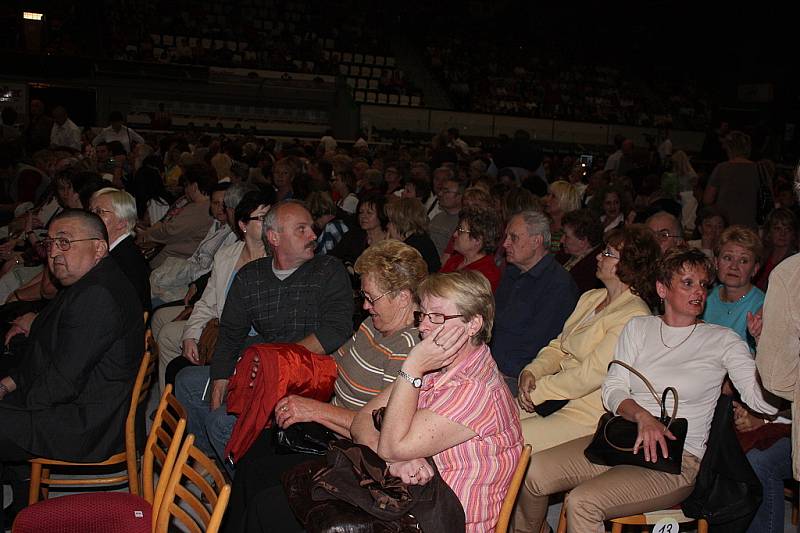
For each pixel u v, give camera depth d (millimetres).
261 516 2449
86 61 17484
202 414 3570
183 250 5609
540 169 9227
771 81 23672
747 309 3373
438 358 2111
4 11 18219
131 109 18125
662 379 2779
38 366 3072
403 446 2092
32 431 2910
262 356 2807
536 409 3223
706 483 2680
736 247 3342
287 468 2738
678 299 2783
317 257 3475
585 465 2875
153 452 2604
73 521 2439
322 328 3291
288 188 7566
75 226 3035
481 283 2225
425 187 6691
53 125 12867
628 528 3264
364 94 21719
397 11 25562
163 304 4965
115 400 3066
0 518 2889
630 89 26547
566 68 26484
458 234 4078
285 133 19594
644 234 3154
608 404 2830
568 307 3678
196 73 18688
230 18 22594
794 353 2023
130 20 20625
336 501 2178
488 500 2195
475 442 2162
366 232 5520
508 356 3748
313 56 22312
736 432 2938
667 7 26312
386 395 2533
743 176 6453
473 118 20078
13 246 5598
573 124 20797
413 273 2812
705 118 25156
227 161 9047
